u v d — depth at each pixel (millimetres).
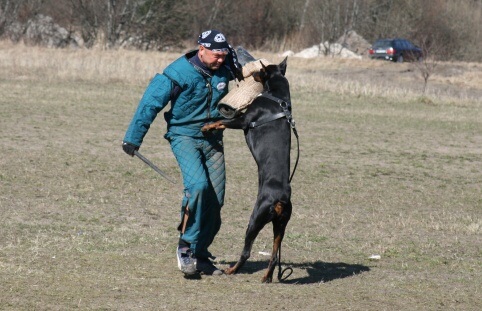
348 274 8289
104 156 16062
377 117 25406
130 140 7531
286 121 7551
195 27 64250
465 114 27391
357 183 14578
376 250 9562
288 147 7488
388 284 7855
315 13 65875
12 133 18359
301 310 6699
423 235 10602
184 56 7652
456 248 9867
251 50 65438
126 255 8602
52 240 9172
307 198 13031
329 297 7199
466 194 14070
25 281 7238
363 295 7332
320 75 40000
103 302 6672
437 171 16328
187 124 7664
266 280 7621
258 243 9766
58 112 22578
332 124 23219
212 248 9359
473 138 21578
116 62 36250
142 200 12117
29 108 23016
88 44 59094
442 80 42094
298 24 69750
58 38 60156
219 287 7398
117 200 11992
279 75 7781
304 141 19641
